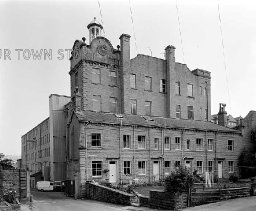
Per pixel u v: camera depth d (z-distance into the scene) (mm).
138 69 44250
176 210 18656
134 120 37406
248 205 17891
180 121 42781
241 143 45344
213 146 42281
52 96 53812
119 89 42656
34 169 71250
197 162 40281
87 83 40031
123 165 34531
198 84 50719
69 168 36125
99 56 41688
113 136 34375
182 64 49031
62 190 46938
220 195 20891
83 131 32531
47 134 59281
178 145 39250
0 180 27578
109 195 26094
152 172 36438
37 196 35812
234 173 43531
